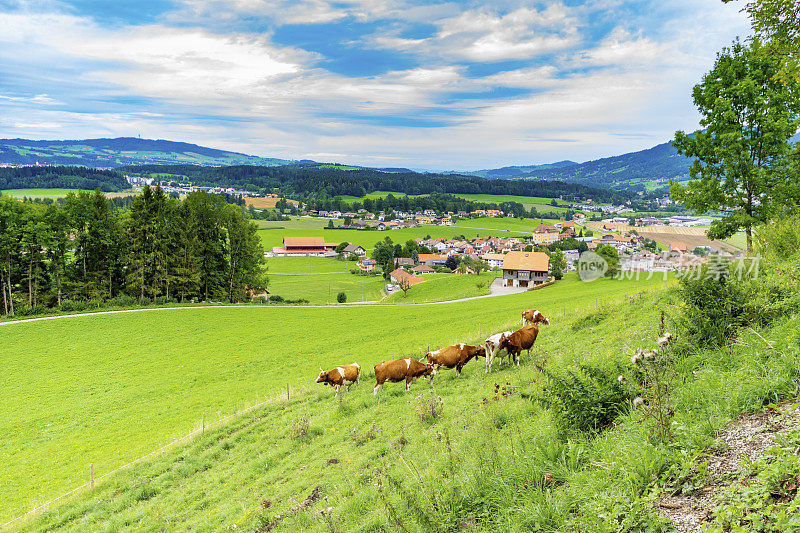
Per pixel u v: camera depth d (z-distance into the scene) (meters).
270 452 16.92
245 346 48.28
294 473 14.18
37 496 21.02
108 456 25.11
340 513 9.11
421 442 12.33
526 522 5.73
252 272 84.81
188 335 53.97
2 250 68.12
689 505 4.79
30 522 17.17
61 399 35.12
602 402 7.89
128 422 30.12
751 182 20.42
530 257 109.62
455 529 6.44
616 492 5.39
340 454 14.34
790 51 11.46
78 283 72.94
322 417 19.25
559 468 6.72
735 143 20.44
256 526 10.86
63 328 56.09
